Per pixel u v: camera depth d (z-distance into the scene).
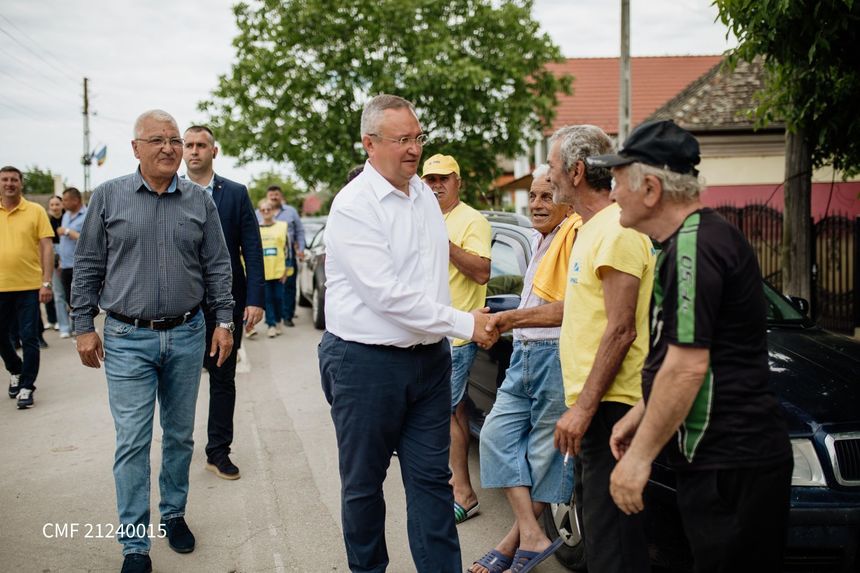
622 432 2.33
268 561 3.53
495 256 4.90
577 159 2.67
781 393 3.18
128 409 3.37
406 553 3.64
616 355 2.51
